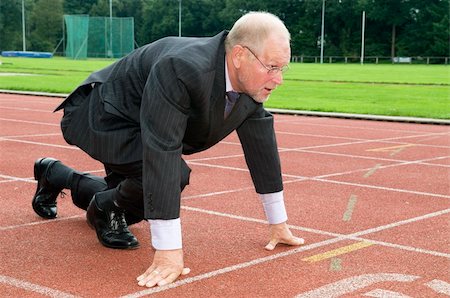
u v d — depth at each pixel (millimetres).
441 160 8828
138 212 4145
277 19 3447
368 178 7297
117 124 3766
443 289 3652
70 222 5000
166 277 3568
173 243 3576
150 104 3395
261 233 4793
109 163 3760
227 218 5238
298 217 5324
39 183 4973
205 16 88250
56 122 12750
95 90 3902
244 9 85062
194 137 3701
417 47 76688
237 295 3496
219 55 3436
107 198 4254
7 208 5438
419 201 6098
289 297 3484
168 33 89688
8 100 18141
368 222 5207
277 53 3354
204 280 3719
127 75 3768
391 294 3553
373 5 77312
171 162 3410
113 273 3811
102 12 92125
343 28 80750
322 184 6863
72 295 3455
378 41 79438
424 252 4379
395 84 28625
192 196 6066
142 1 92125
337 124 13695
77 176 4672
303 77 34969
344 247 4457
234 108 3627
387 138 11328
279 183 4293
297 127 12930
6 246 4340
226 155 8883
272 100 19469
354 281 3754
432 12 74875
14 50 85250
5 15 84562
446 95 22156
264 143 4133
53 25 86062
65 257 4113
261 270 3922
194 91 3346
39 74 32906
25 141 9883
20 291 3512
